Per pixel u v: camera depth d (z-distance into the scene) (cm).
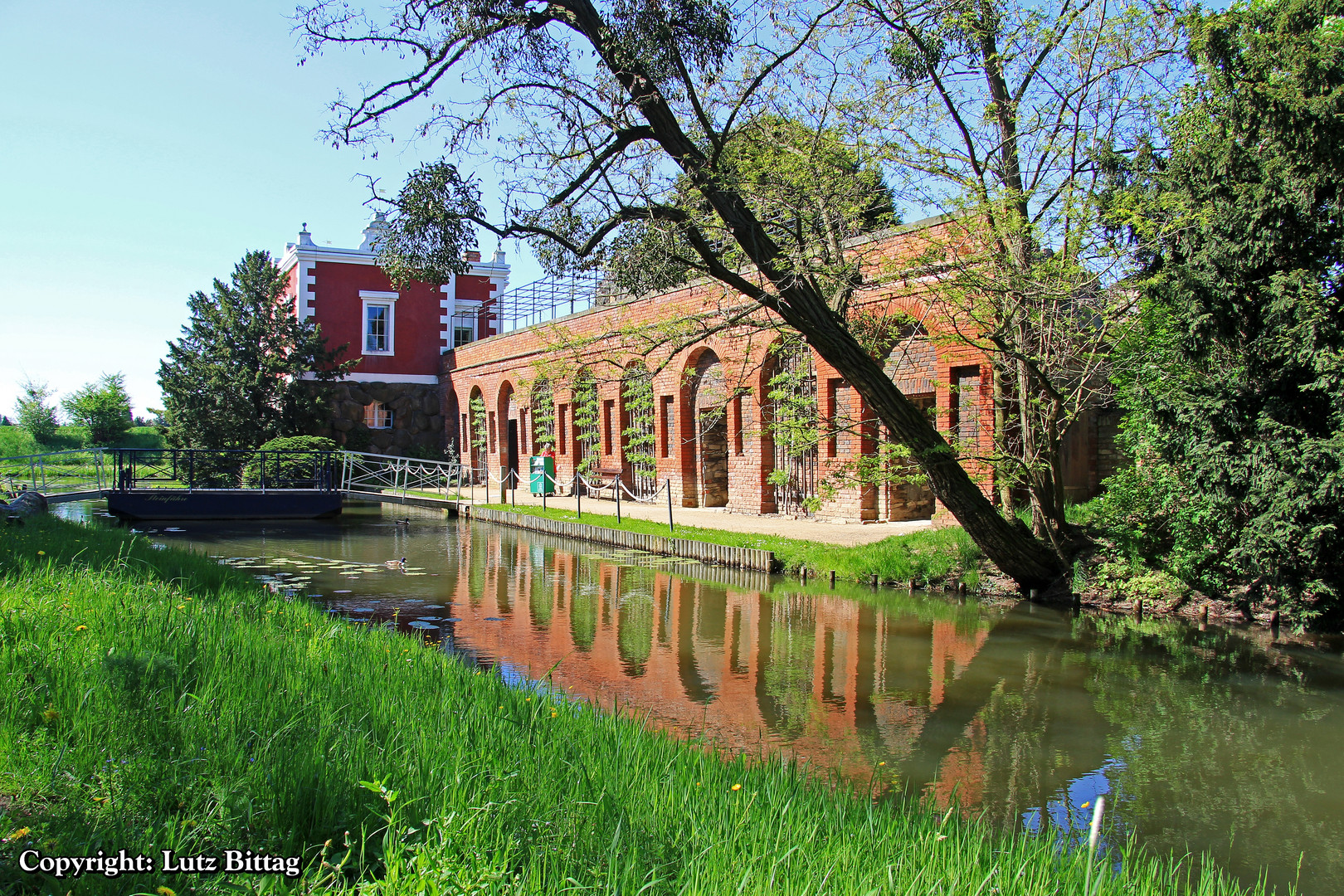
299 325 3381
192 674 487
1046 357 1079
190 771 358
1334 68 901
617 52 840
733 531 1680
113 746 373
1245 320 979
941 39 1065
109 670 428
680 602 1166
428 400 3884
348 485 3061
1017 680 805
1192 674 823
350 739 409
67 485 2822
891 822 389
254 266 3309
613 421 2589
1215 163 977
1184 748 634
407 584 1308
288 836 316
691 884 298
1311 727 678
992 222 1030
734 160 1030
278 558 1580
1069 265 989
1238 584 1034
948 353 1278
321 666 543
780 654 897
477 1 848
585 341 1366
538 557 1617
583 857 318
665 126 916
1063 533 1166
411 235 872
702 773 431
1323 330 898
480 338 3978
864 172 1141
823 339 1028
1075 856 365
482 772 376
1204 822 513
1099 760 612
